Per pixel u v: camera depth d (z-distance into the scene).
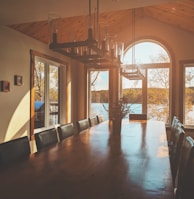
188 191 1.57
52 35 2.29
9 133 3.78
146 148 2.30
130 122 4.72
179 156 2.40
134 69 4.18
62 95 5.70
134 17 5.70
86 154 2.06
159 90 5.92
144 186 1.32
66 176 1.48
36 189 1.27
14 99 3.89
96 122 4.63
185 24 5.16
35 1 2.67
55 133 2.75
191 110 5.60
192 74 5.61
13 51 3.87
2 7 2.83
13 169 1.63
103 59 2.77
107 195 1.19
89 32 2.13
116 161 1.83
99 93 6.25
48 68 5.20
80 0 2.65
